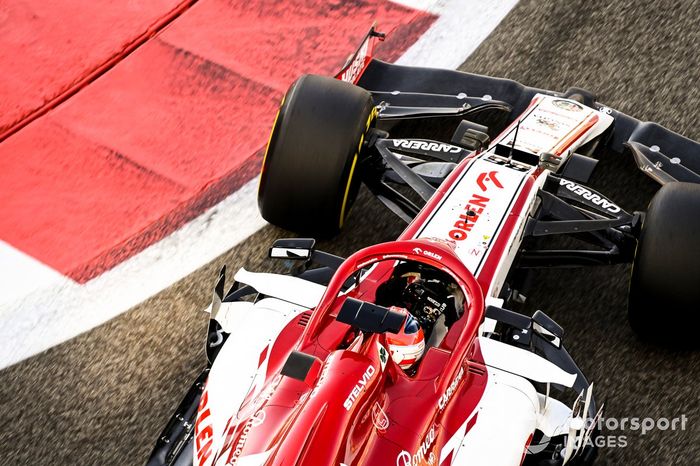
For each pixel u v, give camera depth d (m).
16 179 28.77
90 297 25.17
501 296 22.58
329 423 13.96
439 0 37.09
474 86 29.88
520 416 17.50
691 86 33.41
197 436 16.58
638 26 36.06
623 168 30.00
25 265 26.02
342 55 34.12
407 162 26.89
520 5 37.00
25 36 34.31
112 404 22.19
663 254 21.94
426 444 15.97
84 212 27.77
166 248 26.77
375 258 18.61
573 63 34.41
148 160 29.70
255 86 32.66
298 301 19.41
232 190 28.80
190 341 23.97
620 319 24.95
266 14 35.81
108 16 35.41
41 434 21.39
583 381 19.81
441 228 21.88
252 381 17.36
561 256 24.62
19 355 23.50
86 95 32.03
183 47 34.09
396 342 17.22
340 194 24.47
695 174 26.84
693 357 23.78
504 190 23.11
